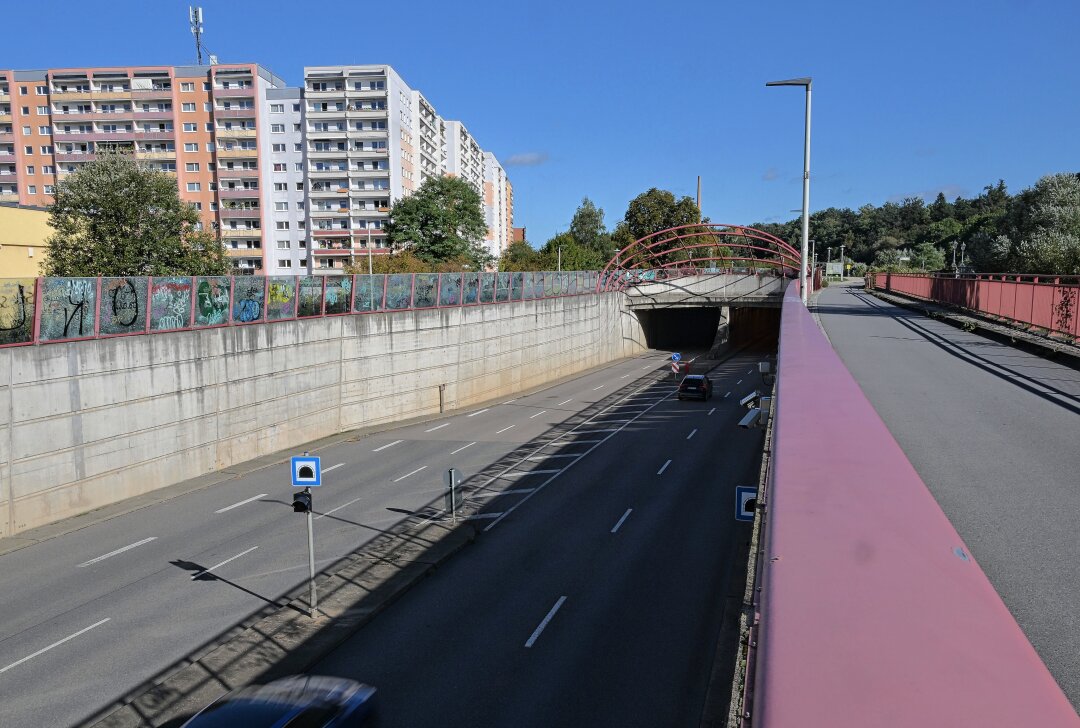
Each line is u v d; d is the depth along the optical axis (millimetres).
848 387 5992
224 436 30344
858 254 164000
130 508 24891
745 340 90438
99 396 24688
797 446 4012
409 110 101312
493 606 17422
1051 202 60594
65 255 41250
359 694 11633
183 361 28141
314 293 35969
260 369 32312
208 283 29578
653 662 14531
